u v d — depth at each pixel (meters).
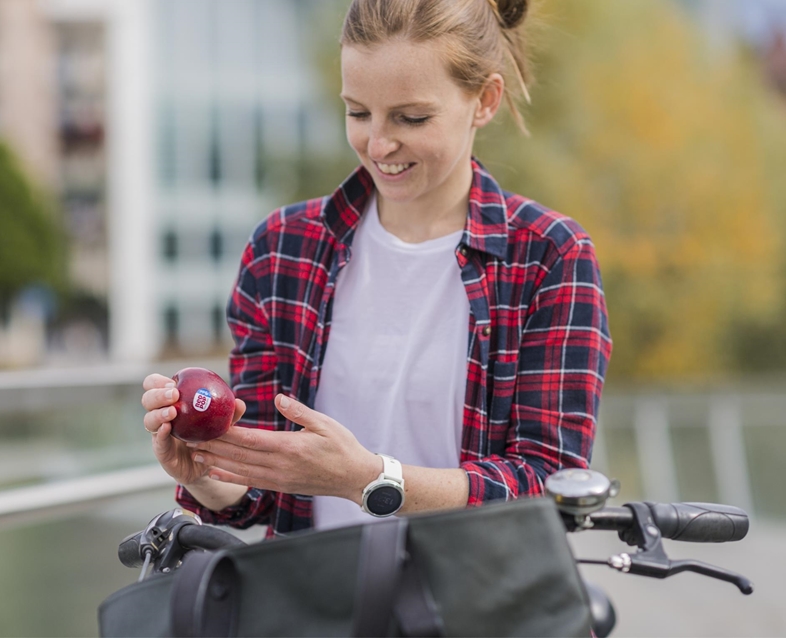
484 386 1.43
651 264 14.76
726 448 6.23
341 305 1.52
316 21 14.00
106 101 29.94
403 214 1.52
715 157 14.89
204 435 1.25
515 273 1.46
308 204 1.57
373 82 1.34
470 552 0.93
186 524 1.18
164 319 27.91
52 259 28.69
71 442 3.19
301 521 1.54
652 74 14.32
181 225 27.67
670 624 3.81
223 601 0.92
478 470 1.34
